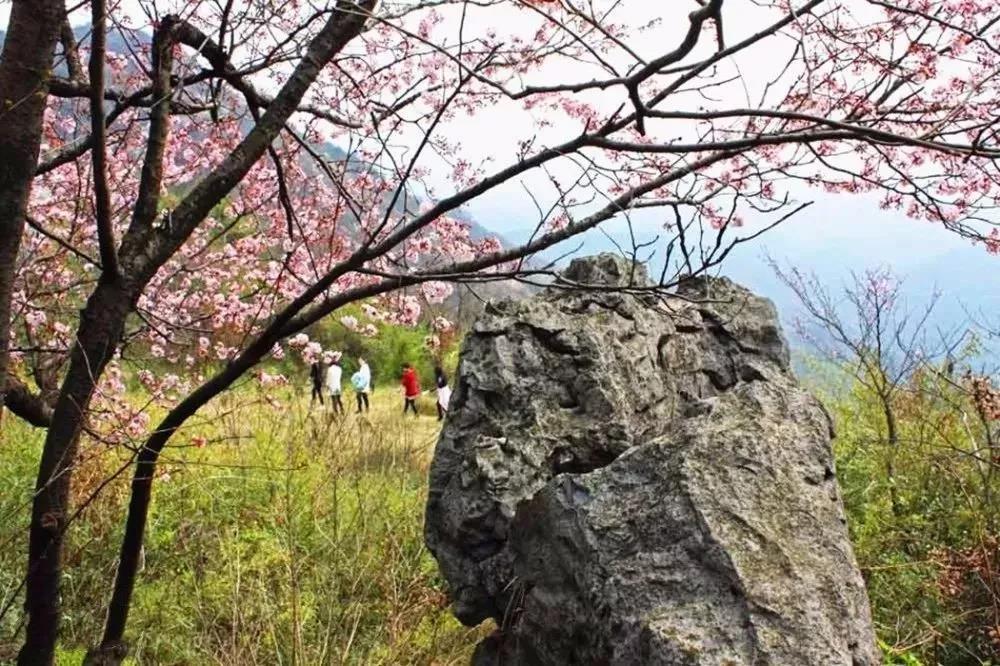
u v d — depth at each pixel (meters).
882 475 6.93
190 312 6.19
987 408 6.55
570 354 3.82
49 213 5.32
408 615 4.34
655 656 2.35
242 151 2.89
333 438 6.53
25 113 2.29
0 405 2.39
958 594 5.31
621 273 4.11
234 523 5.74
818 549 2.57
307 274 5.54
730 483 2.64
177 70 3.96
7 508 5.06
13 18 2.27
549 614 2.90
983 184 2.85
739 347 4.33
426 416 13.89
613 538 2.70
